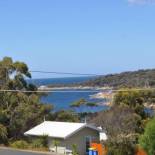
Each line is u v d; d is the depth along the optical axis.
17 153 41.22
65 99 181.25
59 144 46.81
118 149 36.56
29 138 51.78
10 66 62.66
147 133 33.59
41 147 47.31
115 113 55.75
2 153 41.09
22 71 63.28
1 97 60.16
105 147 37.81
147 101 65.69
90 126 48.19
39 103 62.56
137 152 35.94
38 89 65.56
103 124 54.12
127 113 56.22
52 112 64.00
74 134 47.09
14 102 60.03
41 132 49.06
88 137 48.06
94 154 39.25
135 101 62.97
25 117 58.84
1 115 58.03
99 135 49.19
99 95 141.62
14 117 58.53
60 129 48.19
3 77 62.38
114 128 53.12
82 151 47.38
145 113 62.59
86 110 99.44
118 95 63.72
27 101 61.69
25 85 64.06
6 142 53.91
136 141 37.62
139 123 56.28
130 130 52.81
